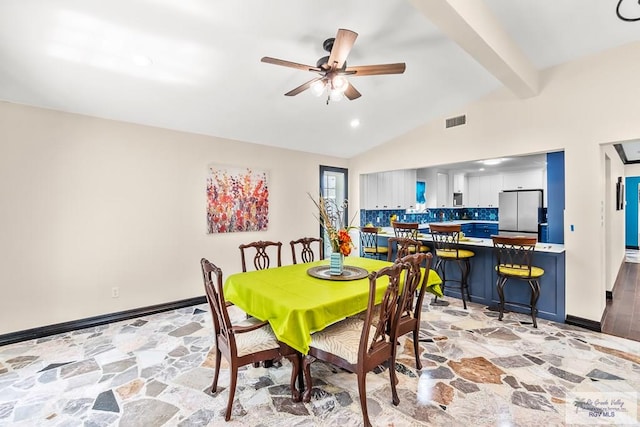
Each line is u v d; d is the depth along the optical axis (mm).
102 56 2428
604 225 3445
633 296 4227
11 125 2855
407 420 1843
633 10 2408
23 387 2188
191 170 4016
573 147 3264
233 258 4434
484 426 1785
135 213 3566
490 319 3459
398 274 1868
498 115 3824
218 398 2068
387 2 2174
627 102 2941
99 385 2211
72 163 3164
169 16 2102
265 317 2021
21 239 2912
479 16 2229
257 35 2400
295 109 3775
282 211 5027
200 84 2982
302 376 2127
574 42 2900
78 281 3211
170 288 3846
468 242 4078
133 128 3555
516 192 5812
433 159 4539
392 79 3355
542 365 2451
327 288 2254
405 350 2725
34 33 2125
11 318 2875
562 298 3342
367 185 6027
